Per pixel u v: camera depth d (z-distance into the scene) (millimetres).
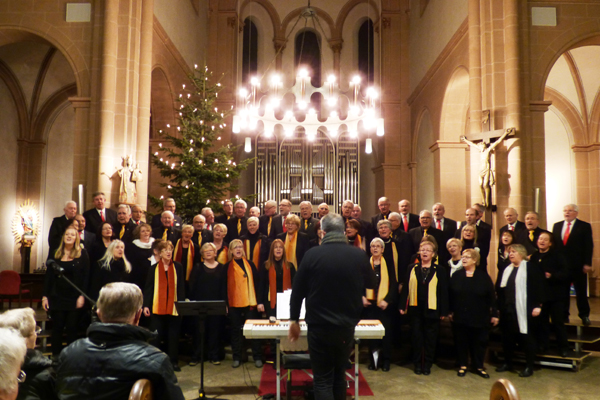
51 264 4527
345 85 15867
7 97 12008
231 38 15000
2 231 11750
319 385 3656
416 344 6168
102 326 2344
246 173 15414
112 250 6031
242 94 10391
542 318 6418
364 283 3824
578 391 5406
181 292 6215
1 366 1516
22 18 8828
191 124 10164
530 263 6094
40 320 6879
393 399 5137
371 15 15875
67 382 2285
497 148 8391
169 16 11016
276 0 16062
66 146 13625
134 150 8773
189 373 6035
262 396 5148
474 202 8719
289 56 16031
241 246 6426
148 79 9047
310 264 3707
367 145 10828
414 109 14016
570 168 12727
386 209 7945
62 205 13484
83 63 8750
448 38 11031
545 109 8547
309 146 14766
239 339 6359
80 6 8844
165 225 6996
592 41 8875
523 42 8680
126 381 2277
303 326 4789
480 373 6031
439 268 6199
